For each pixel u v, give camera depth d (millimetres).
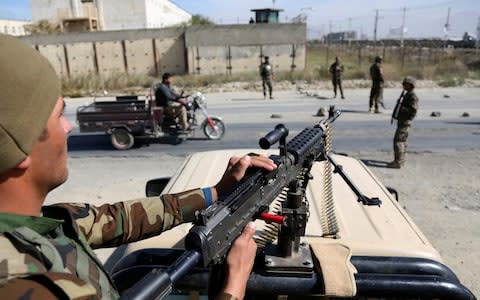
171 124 8711
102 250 4145
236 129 10305
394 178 6445
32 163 758
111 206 1331
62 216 917
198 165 2574
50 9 40188
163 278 767
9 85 686
